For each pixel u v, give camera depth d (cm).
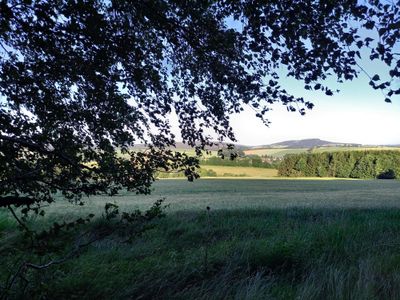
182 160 378
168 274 472
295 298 400
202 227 965
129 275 457
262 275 492
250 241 631
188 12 328
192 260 524
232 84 370
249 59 346
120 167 365
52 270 419
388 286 423
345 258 554
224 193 3431
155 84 391
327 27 285
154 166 375
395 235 730
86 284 425
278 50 311
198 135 423
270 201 2236
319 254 566
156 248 655
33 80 356
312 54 295
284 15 285
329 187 4781
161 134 423
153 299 418
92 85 380
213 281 450
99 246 610
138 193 390
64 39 326
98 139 403
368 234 726
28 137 347
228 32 331
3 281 382
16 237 566
